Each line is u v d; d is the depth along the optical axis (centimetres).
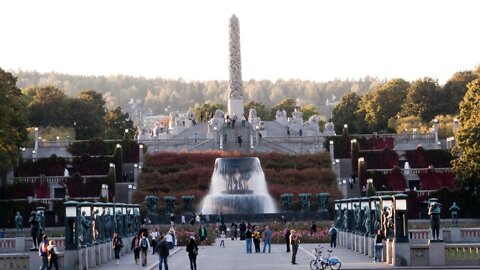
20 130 15088
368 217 8906
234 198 15338
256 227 12350
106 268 7919
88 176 16450
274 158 17725
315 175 16912
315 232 12044
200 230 11650
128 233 10225
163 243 7262
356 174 16838
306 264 8200
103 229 8619
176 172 17238
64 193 16175
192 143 19625
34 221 7494
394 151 17412
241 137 19275
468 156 14012
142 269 7794
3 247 10506
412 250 7562
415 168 17000
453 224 11975
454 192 14700
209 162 17638
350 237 10181
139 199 16075
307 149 19375
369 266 7550
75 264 7294
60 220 14562
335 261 7262
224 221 14125
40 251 6994
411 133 19188
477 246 7538
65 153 18662
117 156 17088
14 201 14612
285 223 13462
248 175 16250
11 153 14400
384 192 15650
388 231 7981
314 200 15662
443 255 7531
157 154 17812
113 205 9194
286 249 10488
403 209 7525
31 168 16975
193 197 15338
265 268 7769
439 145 19075
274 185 16438
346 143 18425
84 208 7888
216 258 9206
